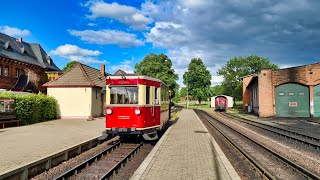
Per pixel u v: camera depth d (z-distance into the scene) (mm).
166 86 19406
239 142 16062
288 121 31031
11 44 44938
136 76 14125
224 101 61562
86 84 29484
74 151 12016
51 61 54500
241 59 80625
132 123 14000
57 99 29781
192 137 15562
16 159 9508
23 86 35594
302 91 36469
